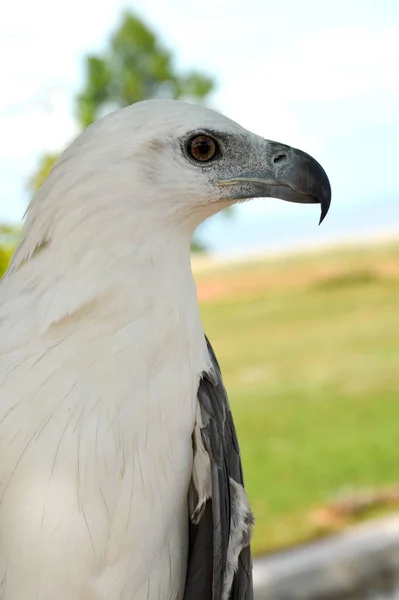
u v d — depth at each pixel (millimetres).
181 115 2889
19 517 2668
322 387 12180
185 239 2941
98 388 2689
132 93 15875
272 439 9969
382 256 23188
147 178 2805
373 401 11344
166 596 2934
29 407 2662
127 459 2723
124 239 2758
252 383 12773
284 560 6605
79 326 2709
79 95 11305
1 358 2725
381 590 6430
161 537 2840
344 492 8031
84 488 2664
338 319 17031
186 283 2883
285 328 16531
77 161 2766
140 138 2793
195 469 2949
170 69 16297
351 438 9797
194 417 2879
